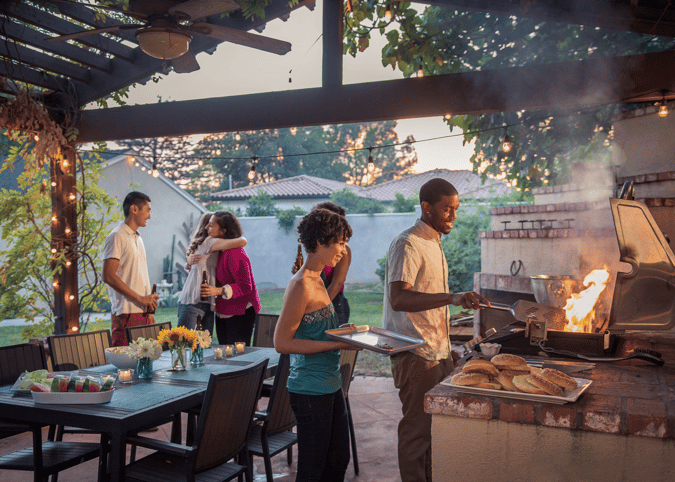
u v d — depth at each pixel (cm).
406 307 254
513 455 166
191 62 394
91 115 538
